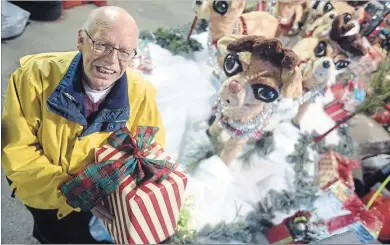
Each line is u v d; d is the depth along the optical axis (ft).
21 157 3.14
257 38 4.25
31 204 3.51
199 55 6.15
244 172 5.14
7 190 4.26
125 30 2.74
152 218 3.28
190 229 4.29
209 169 4.89
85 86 3.01
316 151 5.58
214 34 5.60
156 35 6.04
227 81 4.32
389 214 4.84
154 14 6.08
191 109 5.47
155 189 3.18
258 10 5.95
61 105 2.91
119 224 3.37
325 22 5.46
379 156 5.56
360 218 4.75
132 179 3.23
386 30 6.19
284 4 5.56
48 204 3.41
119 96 3.09
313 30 5.53
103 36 2.70
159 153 3.42
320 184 5.15
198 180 4.81
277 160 5.29
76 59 3.00
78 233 4.16
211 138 5.20
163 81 5.65
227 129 4.78
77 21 5.35
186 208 4.42
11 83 3.07
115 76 2.89
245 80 4.22
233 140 4.84
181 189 3.33
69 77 2.93
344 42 5.32
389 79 5.69
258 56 4.22
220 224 4.45
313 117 6.02
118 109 3.12
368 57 5.78
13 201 4.22
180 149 5.10
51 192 3.25
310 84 5.27
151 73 5.67
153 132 3.37
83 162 3.24
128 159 3.18
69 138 3.14
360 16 5.82
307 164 5.35
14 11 4.96
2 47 4.87
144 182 3.23
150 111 3.47
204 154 5.07
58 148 3.13
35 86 3.01
